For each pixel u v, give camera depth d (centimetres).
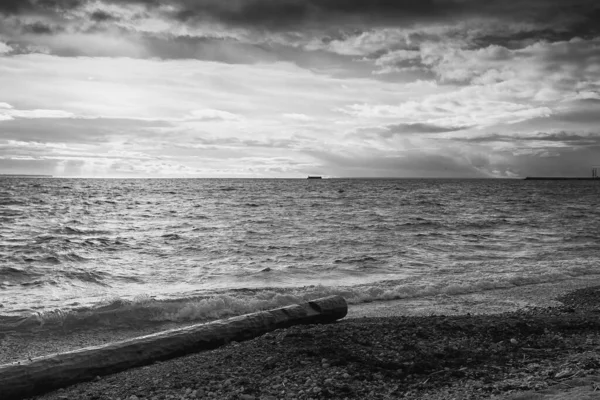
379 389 622
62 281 1630
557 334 873
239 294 1355
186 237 2803
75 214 4456
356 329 856
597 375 616
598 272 1777
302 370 680
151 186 13688
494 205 5903
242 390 623
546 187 14675
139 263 1984
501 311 1220
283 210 4984
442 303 1315
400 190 11275
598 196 8675
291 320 929
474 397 573
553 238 2770
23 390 654
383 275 1708
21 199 6594
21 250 2270
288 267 1853
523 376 654
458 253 2231
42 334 1008
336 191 10506
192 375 688
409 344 780
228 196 8125
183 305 1179
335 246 2427
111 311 1110
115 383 686
